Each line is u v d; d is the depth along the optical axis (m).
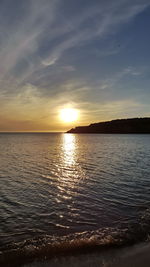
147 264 6.66
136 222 10.07
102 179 19.56
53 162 31.00
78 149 53.38
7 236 8.96
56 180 19.45
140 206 12.48
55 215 11.31
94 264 6.73
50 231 9.41
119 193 15.19
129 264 6.68
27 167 26.62
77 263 6.81
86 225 9.98
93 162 30.38
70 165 28.03
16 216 11.23
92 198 14.14
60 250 7.63
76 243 8.09
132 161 30.64
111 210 11.90
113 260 6.93
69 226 9.90
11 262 6.92
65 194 15.11
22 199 14.09
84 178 20.14
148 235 8.66
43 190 16.22
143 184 17.62
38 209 12.26
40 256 7.28
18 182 18.75
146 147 55.81
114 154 40.22
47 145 70.50
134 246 7.82
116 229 9.39
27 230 9.54
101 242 8.14
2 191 15.95
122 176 20.70
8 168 25.92
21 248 7.83
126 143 72.75
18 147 61.38
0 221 10.59
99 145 66.06
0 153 43.84
